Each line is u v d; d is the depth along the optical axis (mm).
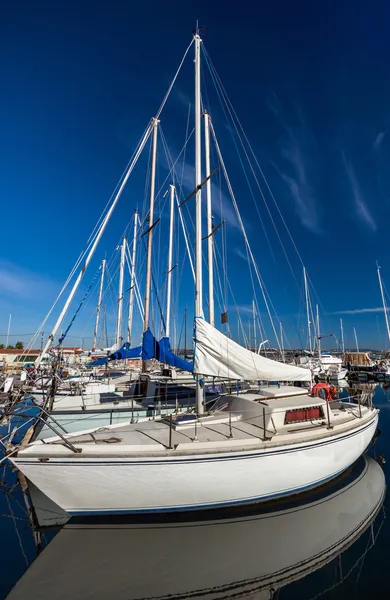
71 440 6445
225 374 7863
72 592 4609
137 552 5430
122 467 5766
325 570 5168
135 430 7250
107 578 4871
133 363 28375
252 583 4859
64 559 5234
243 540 5805
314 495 7328
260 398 8531
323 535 5988
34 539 5988
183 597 4609
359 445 8453
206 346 7984
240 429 7395
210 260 11891
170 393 11961
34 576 4871
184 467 5941
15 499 7559
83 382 14445
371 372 35781
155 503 5980
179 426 7496
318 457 7180
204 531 6012
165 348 10609
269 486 6598
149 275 13273
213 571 5074
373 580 4930
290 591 4738
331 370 31719
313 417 8109
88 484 5719
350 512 6785
